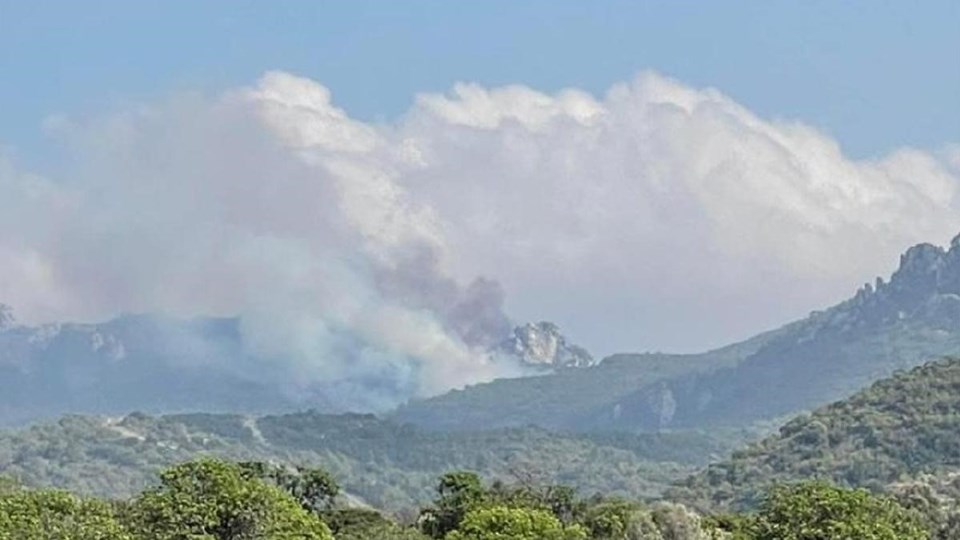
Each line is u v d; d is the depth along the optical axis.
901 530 157.62
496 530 171.62
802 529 153.25
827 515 154.38
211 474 142.12
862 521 152.75
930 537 199.88
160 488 144.88
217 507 139.25
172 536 137.62
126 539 131.50
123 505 170.38
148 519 139.12
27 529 126.94
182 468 142.88
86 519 133.62
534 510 187.75
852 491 158.62
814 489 157.88
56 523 130.75
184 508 138.38
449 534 174.75
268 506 142.50
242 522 141.25
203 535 136.00
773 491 168.12
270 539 139.12
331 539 151.00
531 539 169.62
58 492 141.12
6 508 133.25
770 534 155.75
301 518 145.75
